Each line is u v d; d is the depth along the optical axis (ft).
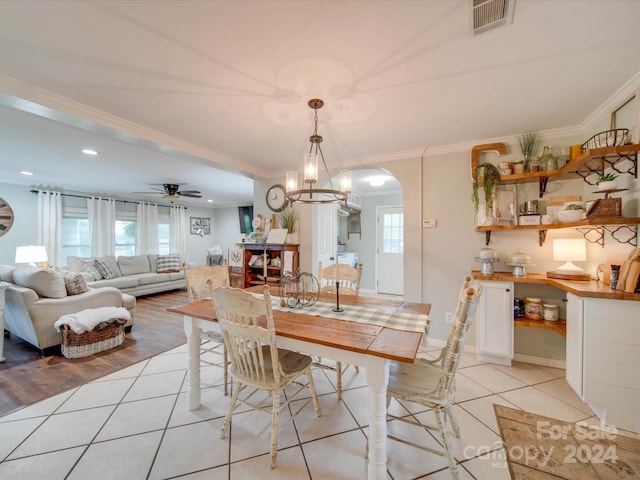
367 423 5.98
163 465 4.86
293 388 7.41
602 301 5.81
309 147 9.89
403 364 5.66
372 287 20.58
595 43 4.70
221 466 4.84
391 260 19.84
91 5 3.93
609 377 5.77
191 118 7.54
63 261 18.17
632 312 5.59
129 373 8.23
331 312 6.21
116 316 10.23
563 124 8.05
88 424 5.94
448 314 10.05
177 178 15.97
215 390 7.30
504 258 9.18
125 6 3.95
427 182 10.29
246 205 27.58
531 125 8.10
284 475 4.66
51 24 4.28
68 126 8.50
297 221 13.17
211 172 14.52
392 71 5.46
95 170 13.94
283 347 5.19
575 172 7.83
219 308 5.24
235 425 5.92
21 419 6.11
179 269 21.59
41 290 9.76
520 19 4.17
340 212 18.89
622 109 6.41
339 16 4.12
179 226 25.55
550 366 8.57
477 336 8.82
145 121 7.72
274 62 5.21
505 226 8.44
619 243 6.78
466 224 9.74
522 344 8.95
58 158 11.86
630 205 6.37
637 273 5.60
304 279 7.25
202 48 4.84
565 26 4.32
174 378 7.94
